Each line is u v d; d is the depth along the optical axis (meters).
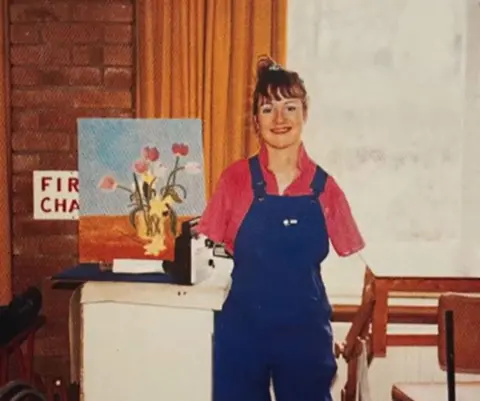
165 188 2.61
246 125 2.59
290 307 2.54
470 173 2.66
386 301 2.62
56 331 2.71
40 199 2.69
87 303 2.36
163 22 2.59
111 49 2.66
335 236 2.61
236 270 2.56
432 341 2.63
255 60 2.58
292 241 2.56
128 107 2.66
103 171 2.63
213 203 2.59
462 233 2.66
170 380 2.37
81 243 2.63
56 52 2.67
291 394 2.58
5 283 2.68
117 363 2.37
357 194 2.63
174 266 2.38
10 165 2.68
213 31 2.57
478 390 2.26
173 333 2.36
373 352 2.61
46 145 2.68
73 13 2.66
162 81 2.60
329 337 2.58
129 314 2.36
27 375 2.63
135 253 2.61
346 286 2.62
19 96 2.67
